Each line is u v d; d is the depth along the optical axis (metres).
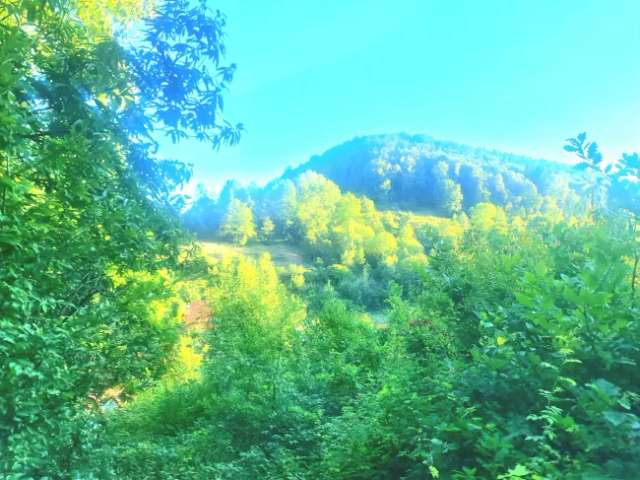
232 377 7.29
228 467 4.68
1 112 2.65
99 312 3.70
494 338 3.06
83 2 5.11
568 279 2.81
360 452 3.61
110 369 4.27
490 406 2.74
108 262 4.18
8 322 2.40
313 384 6.70
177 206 5.04
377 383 5.35
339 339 8.41
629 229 2.73
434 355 4.07
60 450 3.24
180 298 5.72
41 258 3.03
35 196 3.24
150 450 5.11
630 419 1.91
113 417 5.75
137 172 4.71
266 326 9.88
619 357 2.41
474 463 2.72
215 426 5.90
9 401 2.44
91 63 4.34
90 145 3.87
